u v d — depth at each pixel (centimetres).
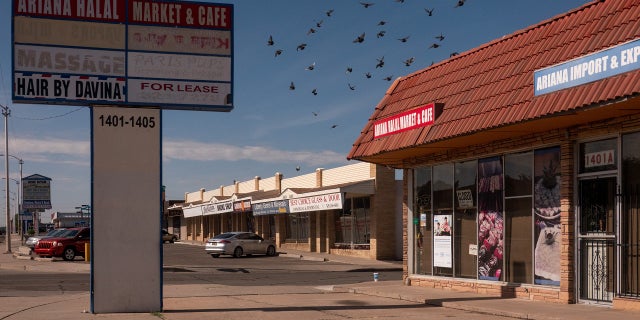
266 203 4728
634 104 1196
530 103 1401
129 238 1422
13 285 2203
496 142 1686
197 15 1493
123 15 1445
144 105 1445
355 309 1506
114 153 1423
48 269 2955
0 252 4894
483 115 1534
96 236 1404
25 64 1381
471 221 1811
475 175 1794
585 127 1418
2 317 1349
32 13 1391
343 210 4166
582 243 1452
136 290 1421
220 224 6694
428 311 1472
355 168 4066
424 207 2011
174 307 1527
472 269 1802
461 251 1848
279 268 3186
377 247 3706
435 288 1916
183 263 3572
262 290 2036
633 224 1327
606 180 1398
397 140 1859
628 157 1338
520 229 1630
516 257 1641
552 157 1527
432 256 1966
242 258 4075
